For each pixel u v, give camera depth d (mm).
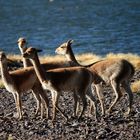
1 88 62281
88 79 46156
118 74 48625
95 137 40000
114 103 48625
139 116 46188
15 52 155500
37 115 48094
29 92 58906
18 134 41812
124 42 170875
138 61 75438
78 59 84688
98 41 178375
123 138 39594
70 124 44094
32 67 48531
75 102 46562
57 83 44906
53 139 40031
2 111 50219
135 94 56750
